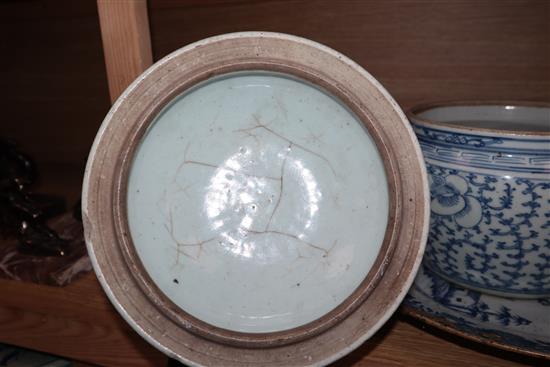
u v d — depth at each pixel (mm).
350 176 407
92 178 370
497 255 468
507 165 433
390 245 364
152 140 396
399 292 365
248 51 378
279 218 423
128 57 459
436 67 657
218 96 407
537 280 475
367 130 378
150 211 399
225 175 423
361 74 374
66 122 886
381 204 391
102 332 516
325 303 388
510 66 629
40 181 843
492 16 618
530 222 441
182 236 407
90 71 835
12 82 896
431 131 469
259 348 362
